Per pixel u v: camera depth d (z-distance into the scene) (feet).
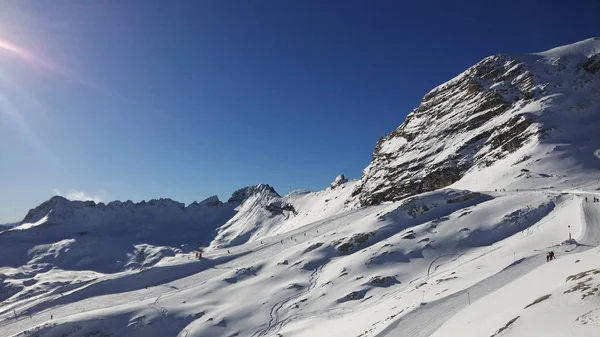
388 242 264.93
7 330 265.75
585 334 51.01
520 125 442.50
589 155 366.63
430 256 238.07
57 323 242.37
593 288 66.69
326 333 156.87
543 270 108.17
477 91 578.66
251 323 218.38
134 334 230.07
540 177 338.95
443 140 549.13
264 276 278.87
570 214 211.82
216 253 395.14
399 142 644.69
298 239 377.91
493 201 285.23
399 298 163.53
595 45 609.01
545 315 65.10
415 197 328.49
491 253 195.31
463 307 112.78
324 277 258.37
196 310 248.73
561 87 506.89
